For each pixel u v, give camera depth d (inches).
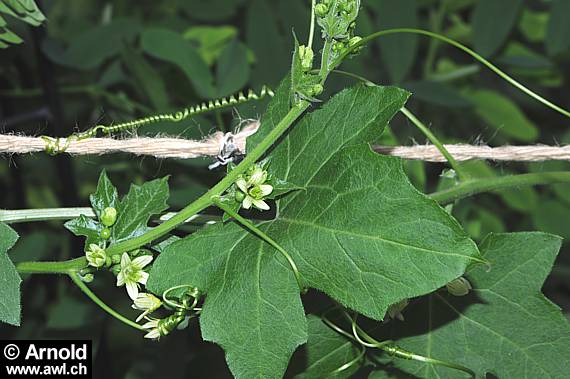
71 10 30.1
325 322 15.8
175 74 20.8
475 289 15.8
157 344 19.0
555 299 30.8
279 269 14.0
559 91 32.9
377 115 14.2
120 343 20.6
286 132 14.9
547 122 31.7
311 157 14.5
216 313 14.0
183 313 14.3
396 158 13.7
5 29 14.9
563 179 16.0
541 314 15.5
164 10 28.0
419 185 19.9
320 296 15.8
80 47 21.0
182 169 20.3
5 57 21.7
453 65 25.9
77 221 14.5
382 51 21.6
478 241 21.9
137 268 14.3
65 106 25.5
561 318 15.5
